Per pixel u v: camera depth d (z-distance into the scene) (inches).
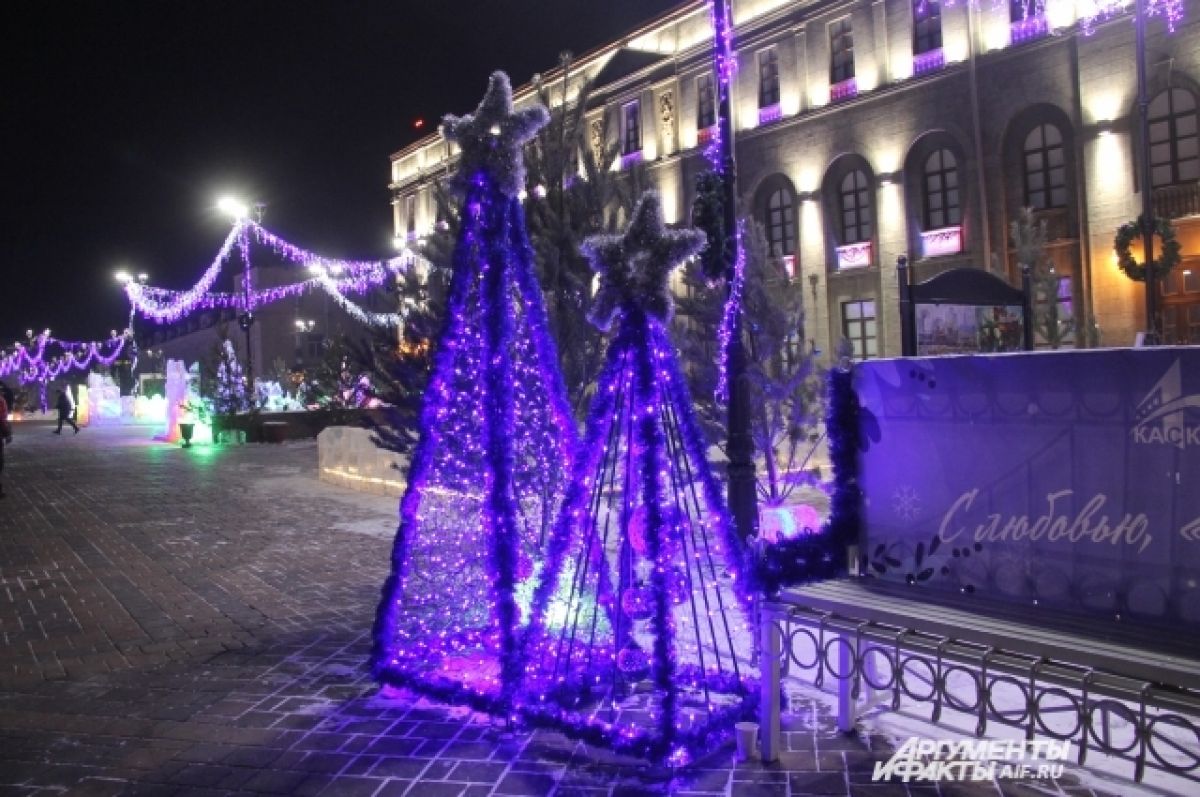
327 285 1652.3
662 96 1277.1
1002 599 149.6
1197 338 793.6
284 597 308.7
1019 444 147.1
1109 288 848.9
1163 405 131.0
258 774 169.2
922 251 1002.1
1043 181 901.8
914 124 994.1
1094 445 138.3
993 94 924.0
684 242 178.2
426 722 192.2
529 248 214.7
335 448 637.9
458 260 206.7
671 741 162.9
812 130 1098.1
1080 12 858.1
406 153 1846.7
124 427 1587.1
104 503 573.0
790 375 395.9
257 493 602.9
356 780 165.0
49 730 194.9
